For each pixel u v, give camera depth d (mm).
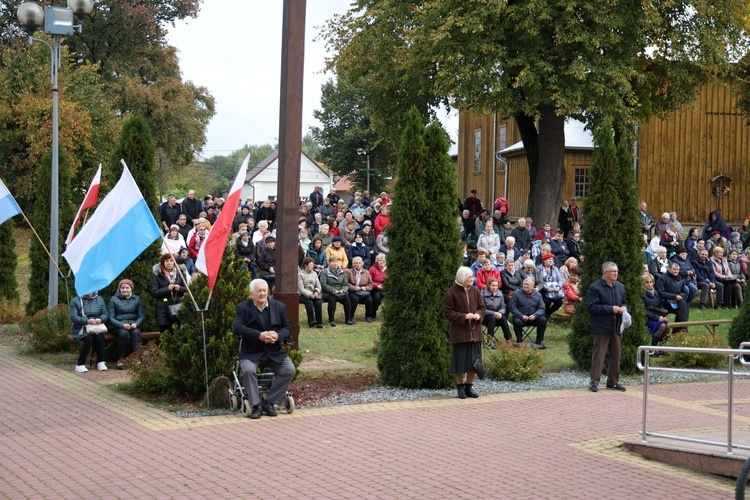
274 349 10953
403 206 13281
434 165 13359
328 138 68812
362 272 20578
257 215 28484
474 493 7523
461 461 8648
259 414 10633
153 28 49750
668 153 38344
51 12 17766
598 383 13430
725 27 27641
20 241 37562
